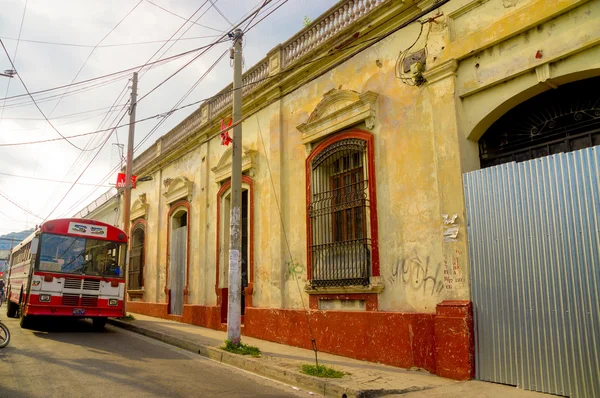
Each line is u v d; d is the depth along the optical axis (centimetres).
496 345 669
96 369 771
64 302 1240
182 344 1112
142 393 626
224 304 1377
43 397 589
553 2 640
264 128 1246
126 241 1398
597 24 604
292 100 1155
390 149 876
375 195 892
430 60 802
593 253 580
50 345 1011
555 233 621
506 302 664
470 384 661
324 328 957
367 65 946
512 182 679
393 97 881
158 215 1911
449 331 706
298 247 1079
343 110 966
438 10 800
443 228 755
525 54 677
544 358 615
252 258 1234
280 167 1156
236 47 1062
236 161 1023
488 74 723
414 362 767
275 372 780
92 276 1291
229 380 751
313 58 1081
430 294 775
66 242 1292
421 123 822
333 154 1002
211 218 1505
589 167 595
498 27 704
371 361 841
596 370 564
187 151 1712
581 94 671
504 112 736
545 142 702
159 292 1833
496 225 690
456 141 748
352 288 904
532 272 640
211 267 1472
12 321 1592
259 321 1160
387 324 820
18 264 1752
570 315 595
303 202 1079
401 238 837
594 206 584
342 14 1038
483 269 698
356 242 916
